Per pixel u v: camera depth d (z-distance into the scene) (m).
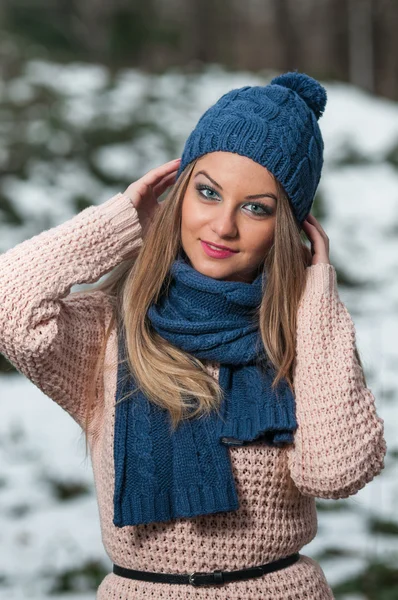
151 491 2.66
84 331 2.87
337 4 22.64
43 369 2.75
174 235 2.88
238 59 20.89
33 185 9.67
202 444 2.69
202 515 2.70
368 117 13.03
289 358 2.79
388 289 8.86
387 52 22.66
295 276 2.85
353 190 10.91
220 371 2.79
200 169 2.80
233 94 2.90
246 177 2.76
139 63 15.58
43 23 15.25
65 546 5.25
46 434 6.70
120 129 10.70
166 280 2.90
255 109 2.82
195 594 2.68
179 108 11.80
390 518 5.36
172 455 2.69
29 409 7.09
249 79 13.89
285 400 2.74
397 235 9.91
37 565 5.05
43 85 11.13
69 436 6.68
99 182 9.97
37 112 10.48
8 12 15.18
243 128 2.78
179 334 2.77
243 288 2.79
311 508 2.89
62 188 9.70
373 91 22.34
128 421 2.73
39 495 5.91
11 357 2.74
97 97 11.60
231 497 2.64
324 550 5.08
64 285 2.76
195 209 2.80
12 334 2.68
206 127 2.83
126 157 10.39
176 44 16.31
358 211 10.45
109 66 14.04
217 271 2.80
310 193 2.93
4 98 10.55
